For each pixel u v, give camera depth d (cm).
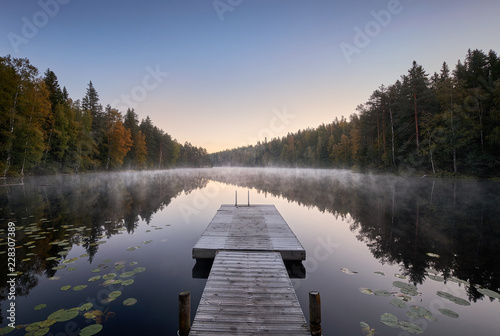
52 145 3478
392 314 438
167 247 830
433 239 888
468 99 3027
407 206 1512
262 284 486
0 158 2653
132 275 611
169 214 1392
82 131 4025
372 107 4291
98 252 768
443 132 3134
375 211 1405
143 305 475
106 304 473
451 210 1359
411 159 3506
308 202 1791
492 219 1155
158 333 391
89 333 379
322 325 409
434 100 3334
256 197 2095
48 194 1977
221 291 457
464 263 675
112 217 1267
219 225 957
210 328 355
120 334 388
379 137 4334
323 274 621
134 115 5972
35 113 2880
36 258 705
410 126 3603
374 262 696
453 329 392
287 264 692
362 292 523
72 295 504
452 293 510
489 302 473
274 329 355
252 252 668
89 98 4878
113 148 4788
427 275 602
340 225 1131
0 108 2508
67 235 935
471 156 2936
